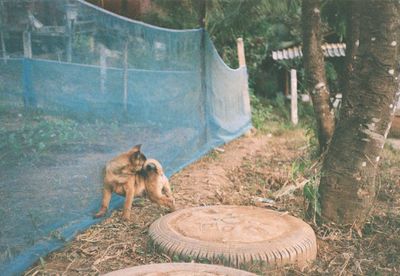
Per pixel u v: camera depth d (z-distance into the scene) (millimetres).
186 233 4562
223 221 4801
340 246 5066
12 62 4125
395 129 11930
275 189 7098
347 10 8000
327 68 15164
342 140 5340
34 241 4320
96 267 4320
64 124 4758
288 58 15641
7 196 4059
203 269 3605
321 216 5488
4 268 3943
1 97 4023
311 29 7816
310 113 15250
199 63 8492
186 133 7984
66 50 4766
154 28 6469
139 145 5422
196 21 11422
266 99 16484
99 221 5316
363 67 5113
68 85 4820
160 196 5637
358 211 5391
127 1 10352
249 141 11094
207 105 9039
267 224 4762
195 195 6578
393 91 5125
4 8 4031
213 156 8922
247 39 15945
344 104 5383
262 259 4176
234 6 12227
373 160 5293
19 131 4199
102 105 5391
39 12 4379
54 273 4168
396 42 4953
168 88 7113
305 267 4391
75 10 4836
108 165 5312
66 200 4785
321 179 5551
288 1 12055
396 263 4715
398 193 6984
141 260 4430
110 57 5492
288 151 10125
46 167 4496
